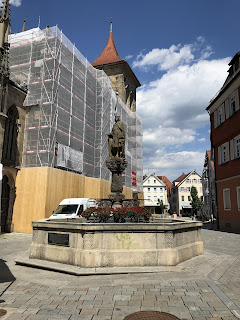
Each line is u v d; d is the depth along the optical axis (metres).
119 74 42.56
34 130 21.23
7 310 4.75
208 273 7.16
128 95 46.50
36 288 6.00
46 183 19.23
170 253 7.72
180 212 75.94
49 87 21.48
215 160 24.95
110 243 7.58
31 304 5.03
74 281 6.47
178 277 6.72
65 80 23.59
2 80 18.64
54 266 7.51
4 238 16.34
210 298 5.28
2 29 19.20
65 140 23.03
